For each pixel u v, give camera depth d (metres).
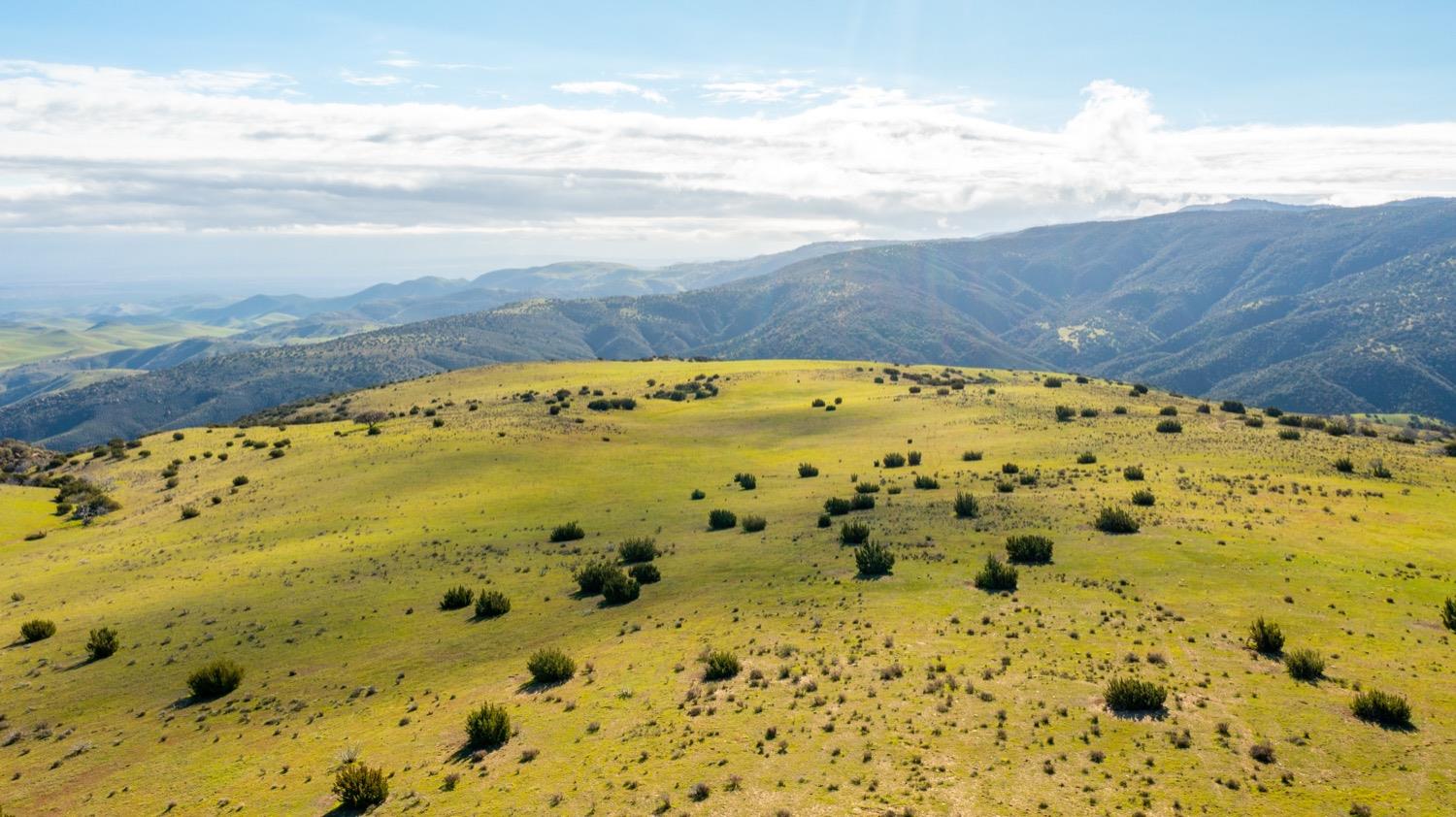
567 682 31.19
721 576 44.22
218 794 25.05
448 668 35.09
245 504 79.56
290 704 32.53
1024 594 35.62
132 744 29.97
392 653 37.66
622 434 108.06
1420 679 24.88
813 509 59.97
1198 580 35.78
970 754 21.89
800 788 20.77
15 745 30.81
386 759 26.09
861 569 41.91
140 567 60.47
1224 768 20.36
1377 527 43.31
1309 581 34.88
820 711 25.47
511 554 54.69
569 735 26.05
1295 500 49.91
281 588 50.12
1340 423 85.00
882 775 21.06
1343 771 19.84
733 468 85.44
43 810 25.16
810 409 118.62
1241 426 82.88
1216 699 24.28
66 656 40.81
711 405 132.12
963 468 71.31
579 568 49.47
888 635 32.03
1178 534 43.25
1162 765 20.67
